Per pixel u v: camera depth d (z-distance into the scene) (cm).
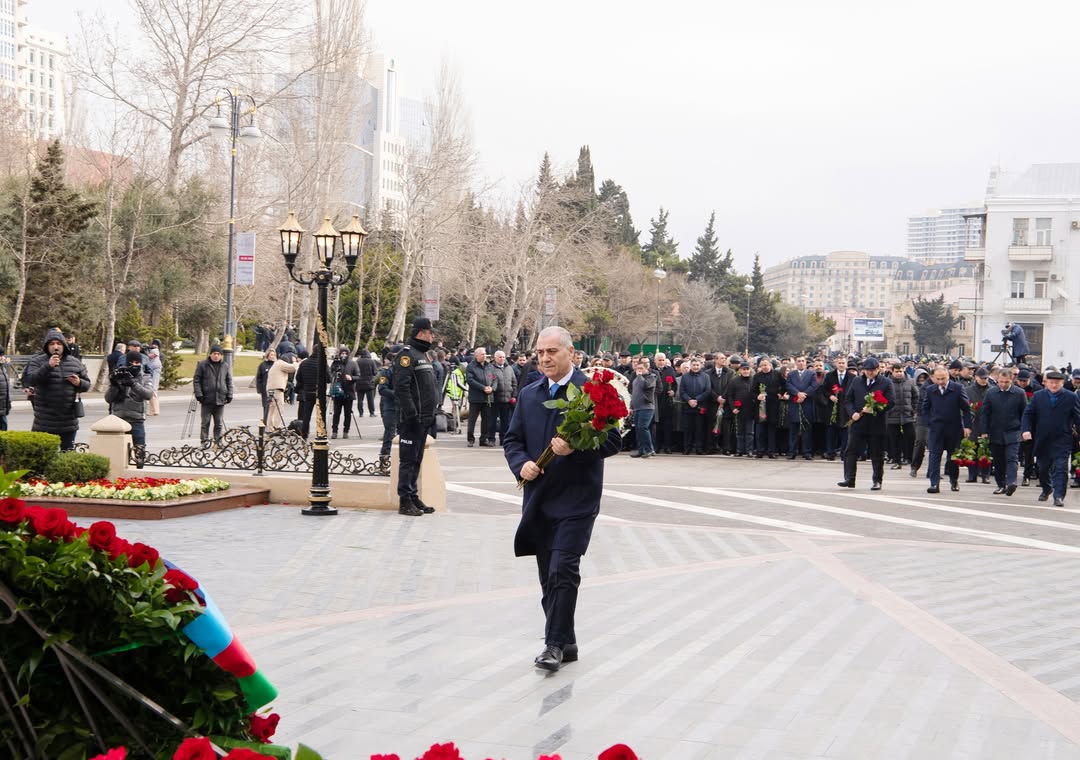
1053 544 1252
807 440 2378
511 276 5425
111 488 1282
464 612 817
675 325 9519
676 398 2405
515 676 654
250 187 4884
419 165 4800
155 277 4272
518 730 556
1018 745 552
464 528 1231
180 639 312
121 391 1633
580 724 569
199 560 994
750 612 844
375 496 1378
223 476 1429
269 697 329
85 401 3297
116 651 309
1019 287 7431
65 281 3634
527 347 6388
